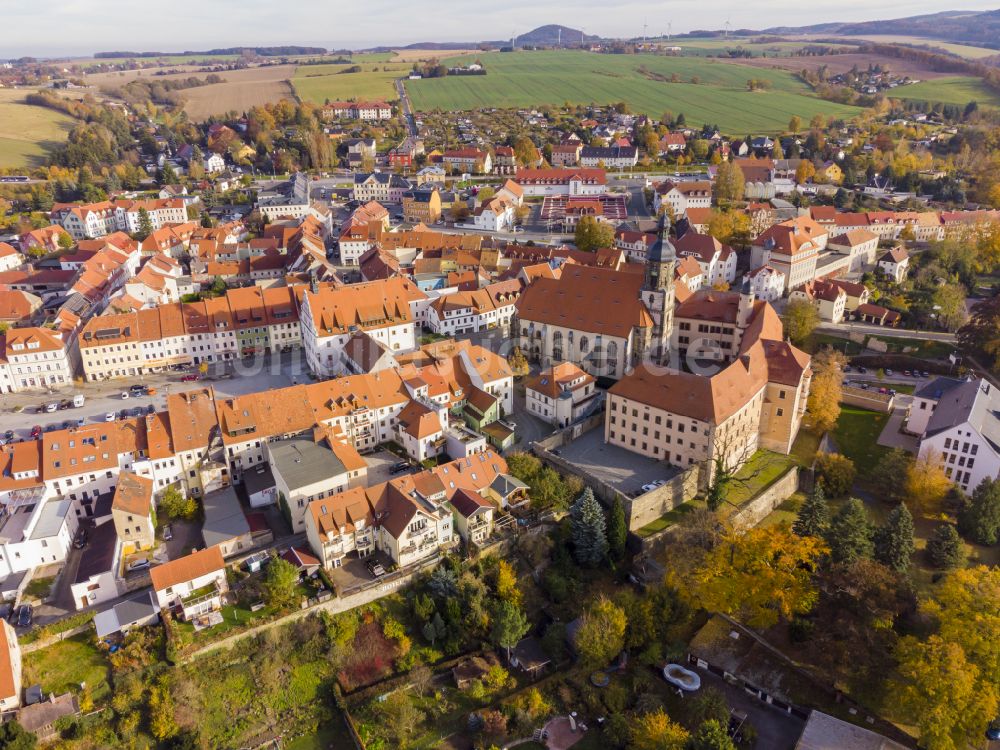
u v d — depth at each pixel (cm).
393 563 12725
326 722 10800
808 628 11756
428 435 15212
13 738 9600
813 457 16325
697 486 14975
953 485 14612
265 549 12912
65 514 13050
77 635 11225
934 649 10050
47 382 19288
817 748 9762
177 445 14138
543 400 16862
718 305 19025
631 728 10400
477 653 11850
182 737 10181
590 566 13362
